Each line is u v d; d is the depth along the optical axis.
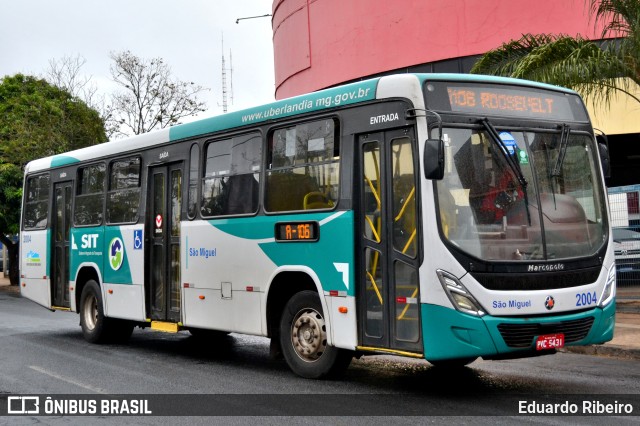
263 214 9.55
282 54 25.34
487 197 7.66
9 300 24.55
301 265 8.91
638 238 15.82
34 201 15.54
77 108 31.33
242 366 10.43
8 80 31.97
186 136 11.15
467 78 7.96
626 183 21.81
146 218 11.86
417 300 7.60
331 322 8.51
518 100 8.18
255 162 9.80
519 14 18.69
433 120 7.58
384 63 20.88
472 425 6.67
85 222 13.60
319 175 8.79
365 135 8.29
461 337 7.30
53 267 14.69
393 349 7.83
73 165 14.18
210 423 7.07
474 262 7.38
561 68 12.22
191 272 10.80
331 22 22.36
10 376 9.88
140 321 11.96
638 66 12.37
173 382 9.24
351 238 8.27
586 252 8.08
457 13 19.52
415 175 7.63
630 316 13.84
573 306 7.77
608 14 13.41
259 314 9.55
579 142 8.53
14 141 29.22
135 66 32.50
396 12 20.56
